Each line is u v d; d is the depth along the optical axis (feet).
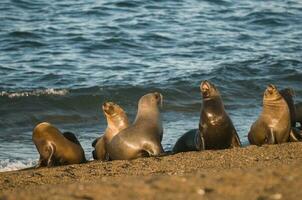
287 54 214.69
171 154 105.19
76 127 149.89
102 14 256.93
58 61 201.77
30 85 177.78
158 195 62.75
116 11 261.65
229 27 249.34
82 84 178.60
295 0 292.81
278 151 100.42
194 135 113.29
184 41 228.43
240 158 96.63
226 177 67.46
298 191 62.39
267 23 257.34
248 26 252.83
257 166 86.69
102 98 168.45
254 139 112.98
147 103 111.75
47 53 210.18
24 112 158.61
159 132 109.70
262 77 189.06
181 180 66.69
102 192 64.64
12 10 257.14
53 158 107.76
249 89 180.04
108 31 234.58
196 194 62.54
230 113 156.04
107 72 191.21
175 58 208.64
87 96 168.25
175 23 249.55
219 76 186.70
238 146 110.22
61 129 147.95
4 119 154.40
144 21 249.75
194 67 196.65
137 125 108.88
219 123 108.78
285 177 66.54
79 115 159.02
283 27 254.06
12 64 197.77
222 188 64.03
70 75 187.01
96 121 155.53
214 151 103.71
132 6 270.67
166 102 166.61
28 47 216.74
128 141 106.73
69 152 108.99
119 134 108.17
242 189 63.72
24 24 239.71
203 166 92.22
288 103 122.11
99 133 142.92
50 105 163.12
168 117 154.20
